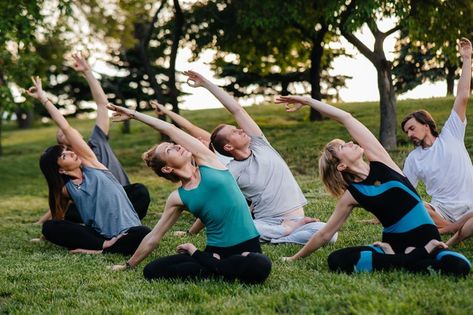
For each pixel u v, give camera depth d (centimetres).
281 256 588
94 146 811
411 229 478
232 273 479
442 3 1571
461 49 641
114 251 671
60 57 2364
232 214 486
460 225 636
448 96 2277
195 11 1981
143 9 2169
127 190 802
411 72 2338
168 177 498
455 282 437
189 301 445
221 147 686
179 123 746
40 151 2977
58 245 744
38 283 541
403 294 410
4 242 830
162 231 538
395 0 1398
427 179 658
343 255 500
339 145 511
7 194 1677
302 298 423
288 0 1686
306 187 1142
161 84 3231
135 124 3269
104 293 488
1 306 480
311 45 2183
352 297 409
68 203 758
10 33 1528
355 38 1524
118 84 3169
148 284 498
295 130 2095
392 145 1527
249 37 2083
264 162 691
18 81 1802
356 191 492
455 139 652
